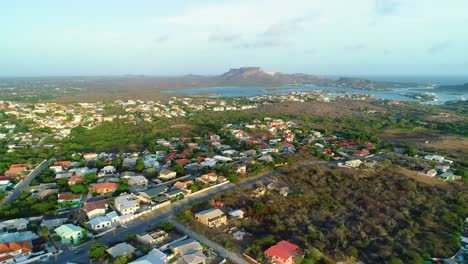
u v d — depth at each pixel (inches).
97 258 4200.3
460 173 7524.6
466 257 4389.8
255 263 4195.4
